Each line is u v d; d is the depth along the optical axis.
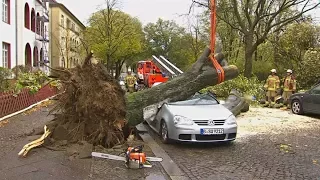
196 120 8.00
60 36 48.06
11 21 26.75
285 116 13.42
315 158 7.21
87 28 39.88
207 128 7.89
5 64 26.00
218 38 35.59
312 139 9.15
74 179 5.57
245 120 12.34
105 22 34.59
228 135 8.08
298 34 25.59
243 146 8.33
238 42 34.28
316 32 25.55
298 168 6.46
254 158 7.20
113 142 7.81
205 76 9.87
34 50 35.28
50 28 48.50
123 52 44.00
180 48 61.16
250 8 27.31
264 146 8.32
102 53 36.09
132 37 43.50
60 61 46.25
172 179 5.75
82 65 8.02
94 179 5.62
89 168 6.14
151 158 6.90
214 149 8.02
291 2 24.19
